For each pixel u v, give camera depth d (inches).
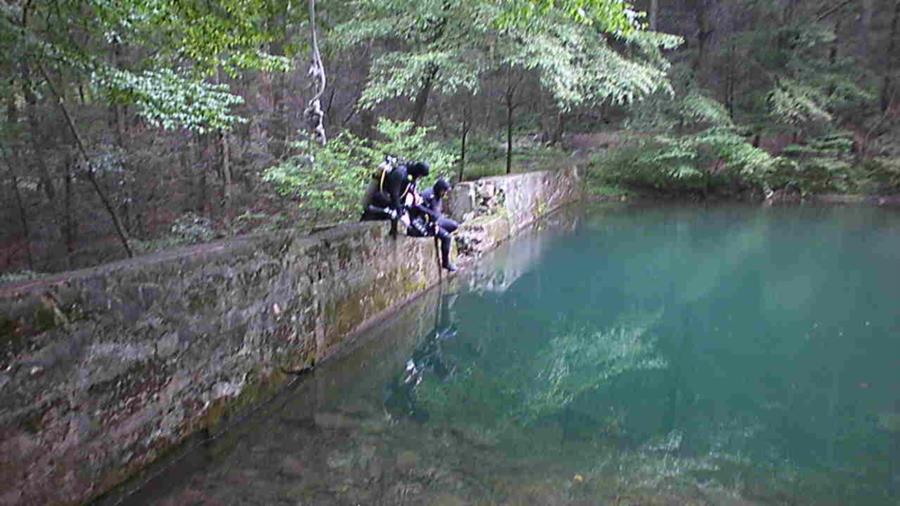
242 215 338.6
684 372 172.6
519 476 109.4
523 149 522.0
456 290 259.8
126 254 289.7
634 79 402.3
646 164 528.1
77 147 280.5
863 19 573.3
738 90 568.4
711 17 584.4
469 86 357.1
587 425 135.2
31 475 81.8
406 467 111.9
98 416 92.7
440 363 179.3
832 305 239.0
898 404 147.0
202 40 214.2
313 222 291.9
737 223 425.1
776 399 151.6
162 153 363.9
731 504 101.3
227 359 123.4
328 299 164.4
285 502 98.7
